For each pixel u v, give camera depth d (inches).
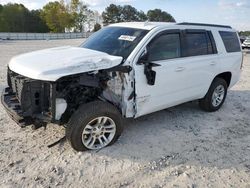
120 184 144.1
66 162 160.7
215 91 248.1
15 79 166.9
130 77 177.2
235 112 256.1
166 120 227.6
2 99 178.4
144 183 145.6
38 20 3380.9
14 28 3272.6
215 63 236.5
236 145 190.5
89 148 171.9
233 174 156.4
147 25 204.1
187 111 251.1
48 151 171.3
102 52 190.1
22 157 164.1
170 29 203.2
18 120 155.8
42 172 151.1
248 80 398.9
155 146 183.6
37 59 172.2
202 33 230.4
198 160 169.2
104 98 184.2
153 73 184.1
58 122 159.8
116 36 205.0
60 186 140.7
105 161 163.6
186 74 211.5
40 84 155.2
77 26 3307.1
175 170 157.9
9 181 142.8
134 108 185.0
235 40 264.8
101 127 173.5
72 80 161.2
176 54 207.2
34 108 157.6
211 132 209.2
